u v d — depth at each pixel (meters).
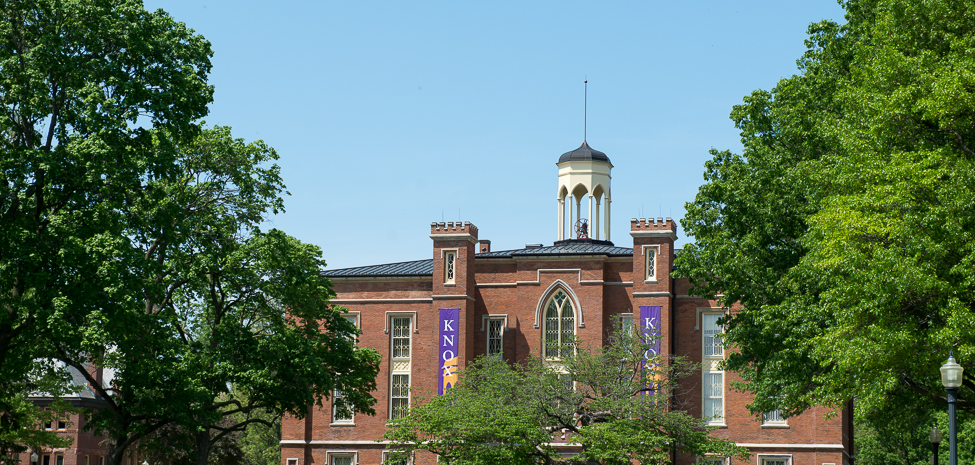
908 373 34.53
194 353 44.06
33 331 34.66
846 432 61.84
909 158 30.34
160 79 37.84
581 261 62.12
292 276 47.31
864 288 29.81
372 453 62.62
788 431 58.34
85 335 33.66
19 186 34.84
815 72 41.50
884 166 30.64
